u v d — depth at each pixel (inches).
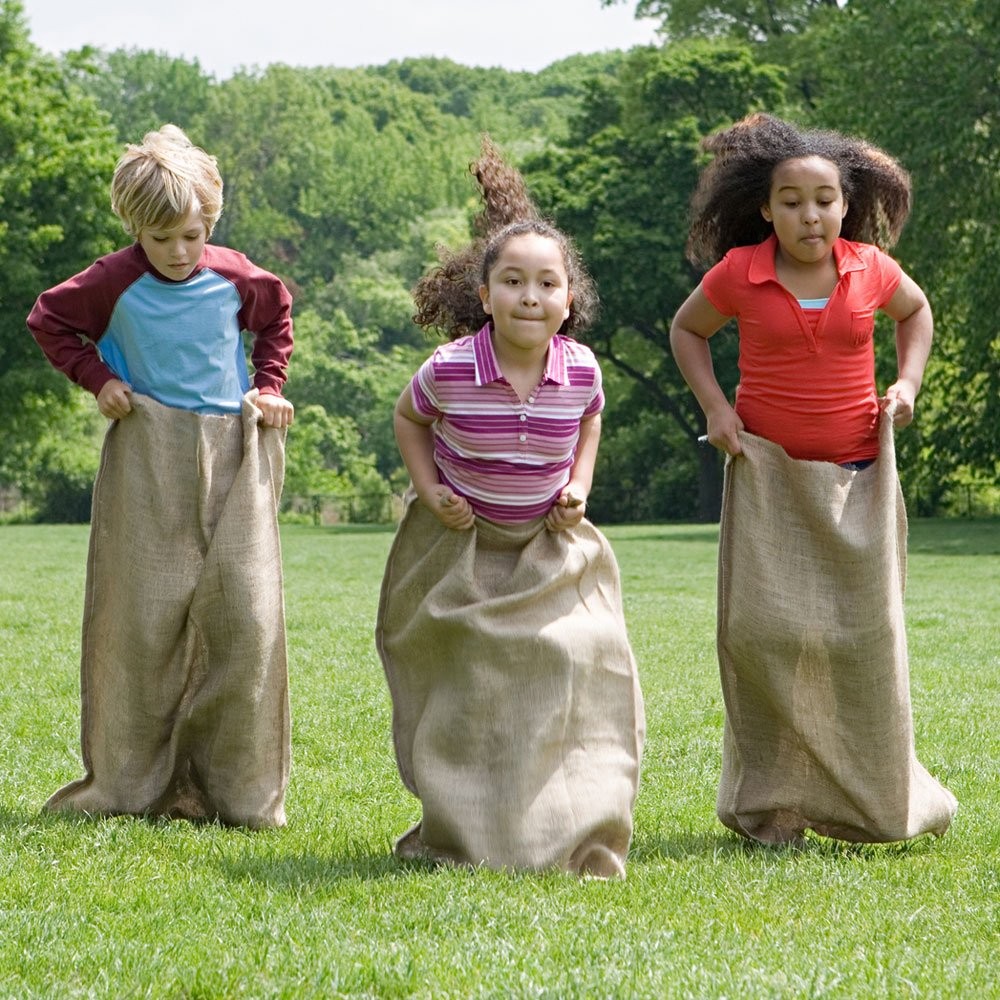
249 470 336.5
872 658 316.8
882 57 1947.6
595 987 217.8
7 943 238.4
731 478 327.3
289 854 307.9
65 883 277.1
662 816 361.4
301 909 262.7
